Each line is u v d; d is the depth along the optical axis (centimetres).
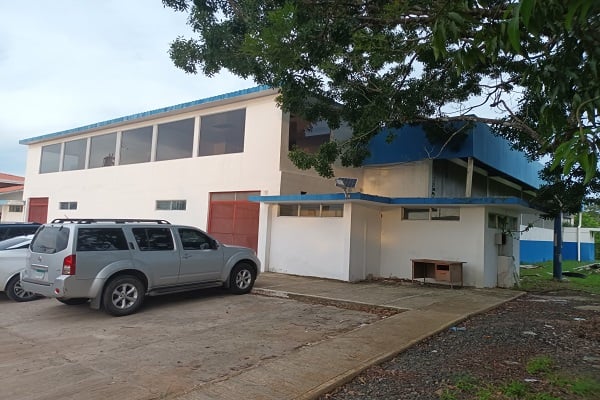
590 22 318
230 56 957
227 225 1645
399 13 618
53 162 2477
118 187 2061
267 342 682
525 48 420
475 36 349
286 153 1536
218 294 1101
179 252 972
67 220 909
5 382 520
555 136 347
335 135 1655
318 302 1009
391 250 1430
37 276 872
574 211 1291
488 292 1189
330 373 532
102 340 701
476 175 1819
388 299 1027
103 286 854
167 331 754
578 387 482
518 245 1503
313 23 613
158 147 1928
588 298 1179
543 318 873
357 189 1678
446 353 625
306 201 1367
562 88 339
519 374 533
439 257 1342
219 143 1714
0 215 2928
